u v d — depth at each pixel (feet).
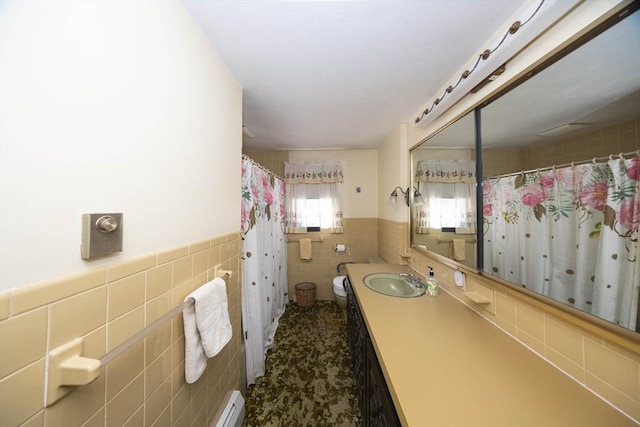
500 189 3.32
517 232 3.04
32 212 1.31
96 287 1.69
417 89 4.68
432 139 5.18
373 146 9.19
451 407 1.94
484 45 3.34
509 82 2.94
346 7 2.70
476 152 3.72
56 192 1.43
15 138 1.24
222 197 3.65
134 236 2.02
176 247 2.57
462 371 2.35
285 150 9.71
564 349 2.33
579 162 2.31
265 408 4.52
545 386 2.16
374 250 9.70
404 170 6.61
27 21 1.29
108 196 1.77
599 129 2.12
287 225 9.51
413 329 3.17
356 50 3.48
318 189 9.59
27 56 1.29
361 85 4.50
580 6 2.13
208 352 2.69
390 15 2.82
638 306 1.84
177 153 2.58
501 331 3.13
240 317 4.40
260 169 6.26
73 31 1.53
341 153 9.71
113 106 1.81
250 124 6.66
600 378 2.02
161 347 2.39
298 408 4.51
